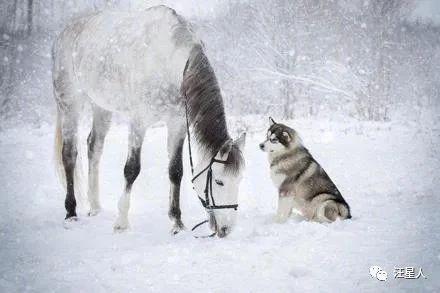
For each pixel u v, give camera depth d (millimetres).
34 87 21312
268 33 21969
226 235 5066
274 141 6016
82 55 6965
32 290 3775
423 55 24266
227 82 21234
